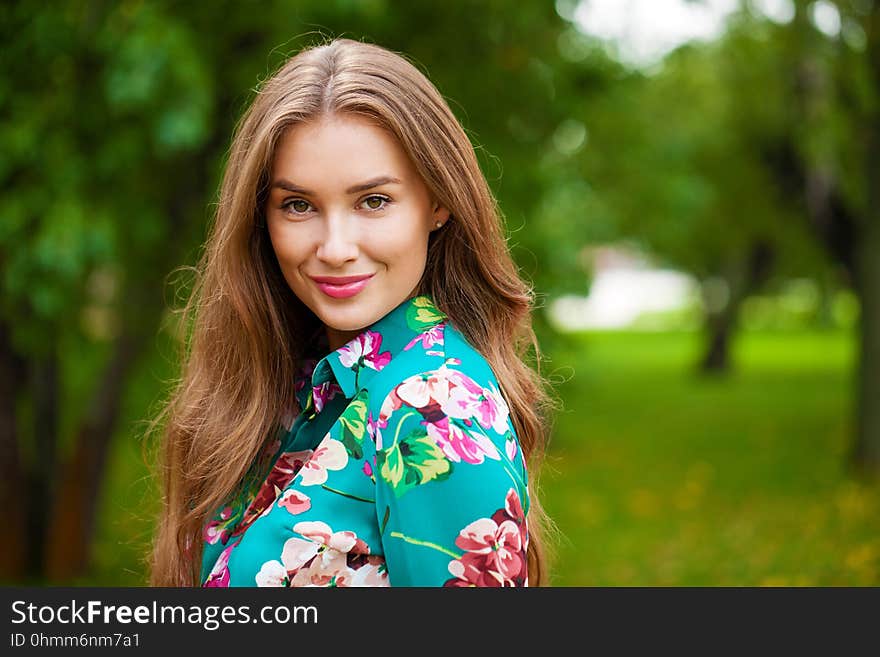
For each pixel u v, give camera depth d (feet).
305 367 5.20
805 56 27.96
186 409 5.38
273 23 15.30
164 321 18.52
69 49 14.62
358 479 4.22
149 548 7.27
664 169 35.01
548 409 5.65
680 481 31.89
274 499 4.73
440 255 4.77
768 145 35.19
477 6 17.48
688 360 86.89
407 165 4.34
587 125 26.09
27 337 17.15
